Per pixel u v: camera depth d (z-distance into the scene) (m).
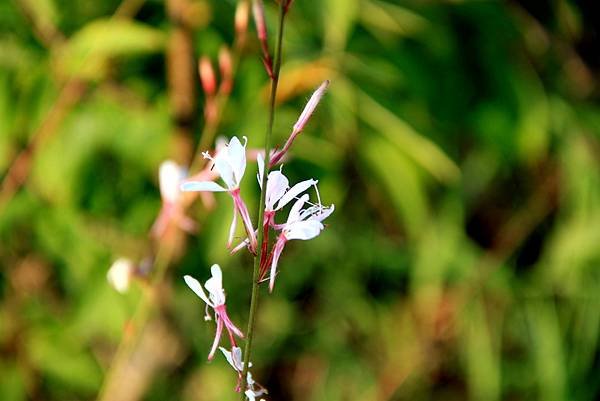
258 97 0.87
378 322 1.09
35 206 0.91
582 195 1.03
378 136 0.93
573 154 1.03
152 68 0.94
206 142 0.73
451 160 0.93
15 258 1.00
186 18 0.87
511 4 1.00
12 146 0.91
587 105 1.08
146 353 0.97
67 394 1.01
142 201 0.96
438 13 0.95
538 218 1.08
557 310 1.09
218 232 0.86
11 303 0.99
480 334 1.07
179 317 0.99
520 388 1.12
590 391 1.09
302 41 0.89
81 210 0.93
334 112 0.89
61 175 0.89
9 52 0.89
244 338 0.56
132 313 0.89
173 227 0.73
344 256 1.05
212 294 0.56
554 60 1.06
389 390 1.08
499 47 1.00
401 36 0.94
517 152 1.00
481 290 1.08
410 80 0.93
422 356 1.08
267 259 0.56
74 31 0.91
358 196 1.05
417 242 1.04
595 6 1.07
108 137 0.90
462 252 1.04
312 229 0.55
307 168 0.93
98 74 0.89
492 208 1.09
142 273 0.73
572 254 1.03
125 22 0.84
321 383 1.10
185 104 0.88
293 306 1.08
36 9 0.84
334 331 1.09
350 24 0.86
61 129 0.89
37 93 0.88
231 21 0.91
